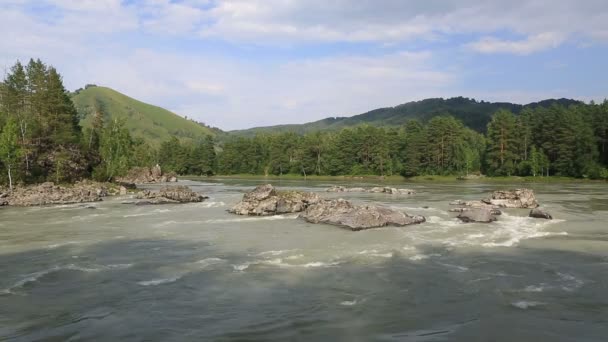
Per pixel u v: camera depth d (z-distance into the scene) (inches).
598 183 4434.1
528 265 1015.0
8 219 1895.9
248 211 2057.1
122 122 5108.3
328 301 772.0
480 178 5551.2
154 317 705.0
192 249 1230.9
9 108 3860.7
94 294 826.2
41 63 3841.0
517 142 5433.1
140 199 2839.6
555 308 734.5
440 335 627.5
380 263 1037.8
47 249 1242.0
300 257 1108.5
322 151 7027.6
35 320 697.0
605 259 1075.3
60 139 3558.1
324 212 1808.6
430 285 861.2
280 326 662.5
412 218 1686.8
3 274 971.3
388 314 708.7
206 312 724.7
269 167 7480.3
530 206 2217.0
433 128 6023.6
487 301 768.9
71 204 2588.6
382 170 6348.4
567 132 4970.5
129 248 1252.5
